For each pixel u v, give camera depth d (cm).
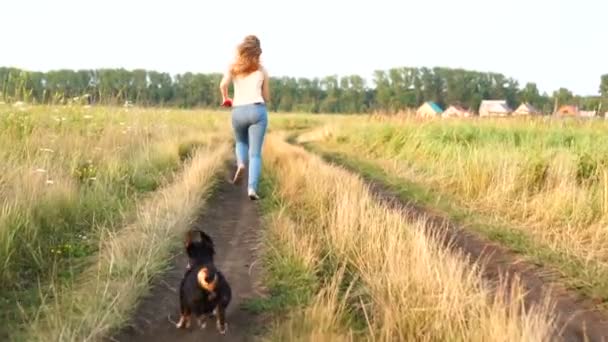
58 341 482
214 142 2019
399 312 533
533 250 780
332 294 575
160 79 5375
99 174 1042
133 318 554
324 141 2741
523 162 1145
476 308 518
